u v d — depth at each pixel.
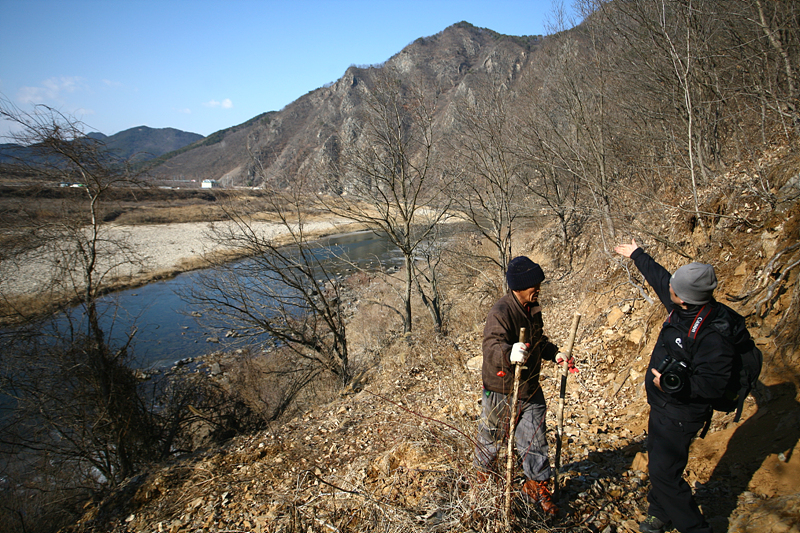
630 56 8.56
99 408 8.71
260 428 9.76
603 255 8.86
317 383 10.65
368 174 10.13
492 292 11.66
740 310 4.29
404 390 6.73
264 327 9.87
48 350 8.38
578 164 9.18
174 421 9.80
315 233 35.69
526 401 2.73
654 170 8.75
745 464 2.80
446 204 11.19
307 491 3.85
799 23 6.03
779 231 4.51
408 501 3.16
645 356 4.88
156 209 40.59
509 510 2.41
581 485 3.04
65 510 7.52
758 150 6.57
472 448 2.88
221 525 3.66
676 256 6.43
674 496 2.30
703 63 6.99
